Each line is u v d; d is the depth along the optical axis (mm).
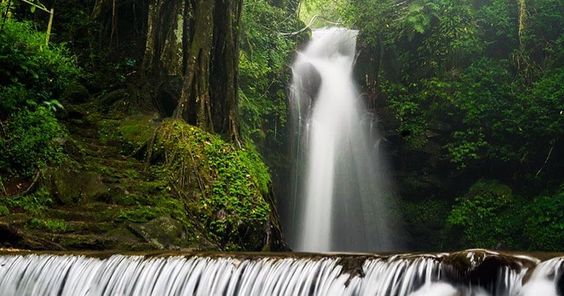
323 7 25984
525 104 15398
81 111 12336
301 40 21172
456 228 16047
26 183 9734
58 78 11797
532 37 16500
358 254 5234
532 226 14070
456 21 17406
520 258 4074
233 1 13312
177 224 9547
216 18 13062
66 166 10094
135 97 12883
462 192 17047
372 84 18844
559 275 3809
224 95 12828
